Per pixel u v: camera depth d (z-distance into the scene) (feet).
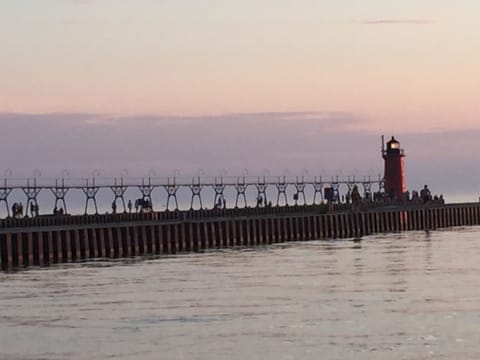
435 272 346.74
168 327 247.09
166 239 469.98
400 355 217.97
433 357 216.33
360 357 216.74
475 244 478.59
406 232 601.21
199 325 248.93
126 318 259.39
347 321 251.60
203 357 218.38
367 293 295.48
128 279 337.31
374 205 620.90
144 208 538.06
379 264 376.89
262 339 232.94
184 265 385.29
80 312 269.23
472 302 277.03
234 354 220.43
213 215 520.83
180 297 292.20
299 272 351.46
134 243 454.81
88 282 329.72
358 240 526.16
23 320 258.98
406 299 283.38
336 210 592.19
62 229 422.00
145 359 217.56
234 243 507.30
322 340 231.50
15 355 222.48
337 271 352.90
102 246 439.63
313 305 274.77
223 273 352.28
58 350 225.97
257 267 371.97
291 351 221.87
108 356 220.02
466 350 221.66
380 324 247.50
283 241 529.86
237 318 256.93
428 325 246.06
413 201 653.71
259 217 523.29
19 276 349.61
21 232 400.67
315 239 546.26
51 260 415.03
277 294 295.48
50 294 302.04
